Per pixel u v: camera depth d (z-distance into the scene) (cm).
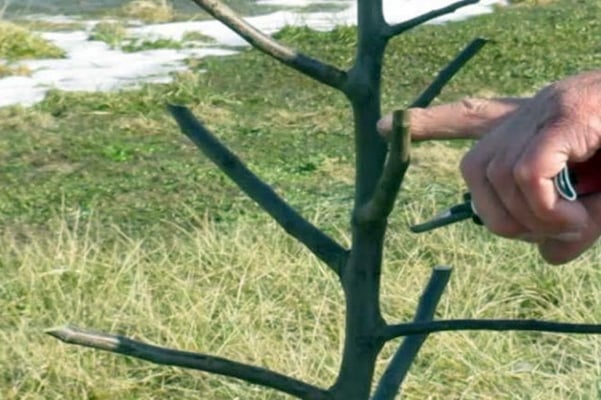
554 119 136
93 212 976
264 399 654
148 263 805
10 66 1396
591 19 1611
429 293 246
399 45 1505
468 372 674
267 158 1124
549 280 773
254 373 212
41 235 927
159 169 1083
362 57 200
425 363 688
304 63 200
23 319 723
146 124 1205
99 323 730
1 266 813
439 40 1528
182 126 212
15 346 691
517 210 137
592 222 143
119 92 1293
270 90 1338
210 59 1450
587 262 791
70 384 671
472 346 689
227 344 704
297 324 737
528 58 1451
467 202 162
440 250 824
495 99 157
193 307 732
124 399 668
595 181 143
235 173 211
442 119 157
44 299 754
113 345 203
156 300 761
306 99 1309
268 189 213
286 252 817
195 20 1641
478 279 777
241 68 1412
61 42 1517
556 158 133
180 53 1482
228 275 790
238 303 750
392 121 157
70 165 1100
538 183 133
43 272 780
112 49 1490
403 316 741
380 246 207
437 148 1086
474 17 1652
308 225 211
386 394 237
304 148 1155
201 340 711
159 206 993
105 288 759
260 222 920
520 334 725
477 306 744
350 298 209
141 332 723
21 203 1002
